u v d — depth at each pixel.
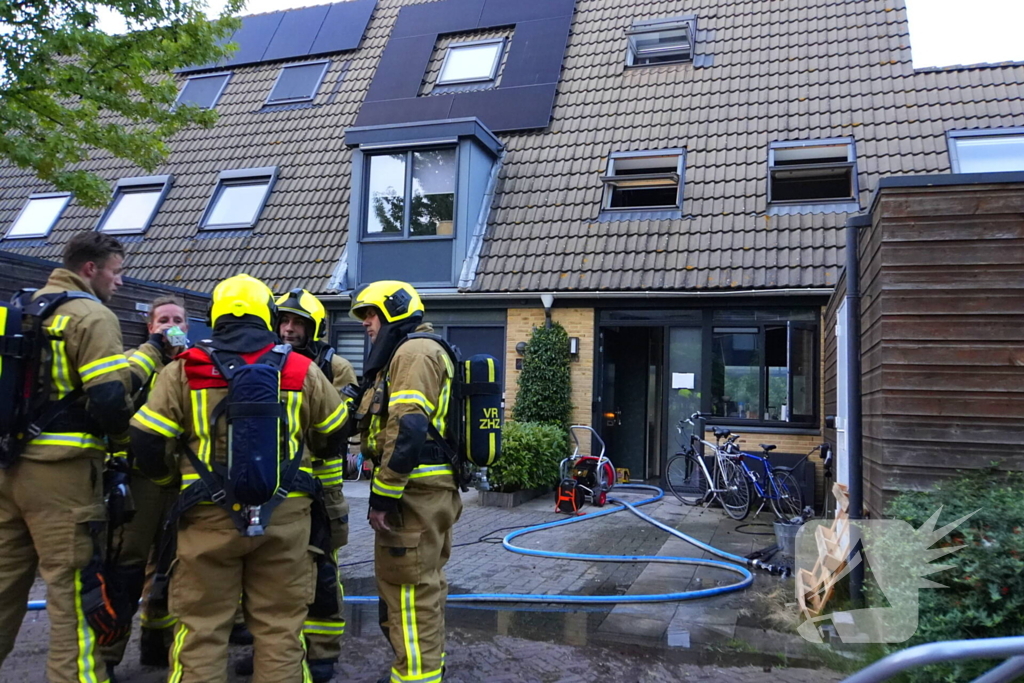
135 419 3.07
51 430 3.29
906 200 4.66
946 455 4.48
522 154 12.80
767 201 11.05
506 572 6.47
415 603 3.60
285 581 3.21
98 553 3.44
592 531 8.23
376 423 3.81
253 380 2.99
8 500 3.28
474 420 3.82
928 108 11.44
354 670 4.24
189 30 8.90
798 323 10.45
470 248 11.77
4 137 8.10
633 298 10.90
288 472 3.18
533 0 15.00
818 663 4.43
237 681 4.00
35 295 3.44
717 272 10.47
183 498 3.08
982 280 4.52
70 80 8.30
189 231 13.62
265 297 3.33
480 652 4.55
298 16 17.16
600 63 13.77
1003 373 4.45
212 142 15.08
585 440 11.09
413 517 3.60
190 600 3.08
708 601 5.62
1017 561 3.70
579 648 4.65
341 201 13.20
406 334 3.82
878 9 13.03
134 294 7.26
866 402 5.30
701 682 4.15
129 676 4.08
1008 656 1.87
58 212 14.71
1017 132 10.73
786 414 10.44
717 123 12.23
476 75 14.18
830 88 12.16
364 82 15.16
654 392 12.08
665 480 10.99
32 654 4.36
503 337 11.68
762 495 8.99
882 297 4.66
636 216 11.51
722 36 13.54
